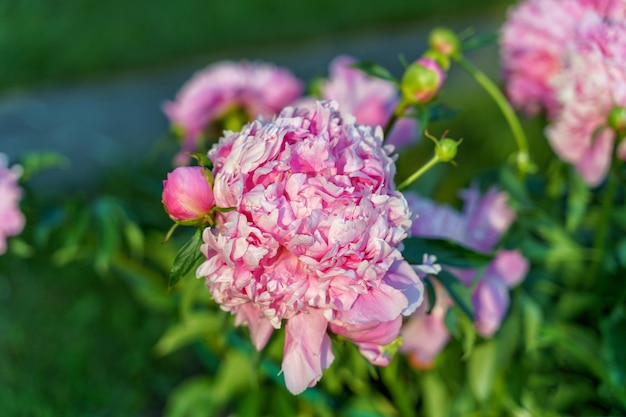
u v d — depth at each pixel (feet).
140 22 10.37
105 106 8.30
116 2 10.57
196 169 1.74
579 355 2.57
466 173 4.76
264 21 11.05
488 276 2.39
